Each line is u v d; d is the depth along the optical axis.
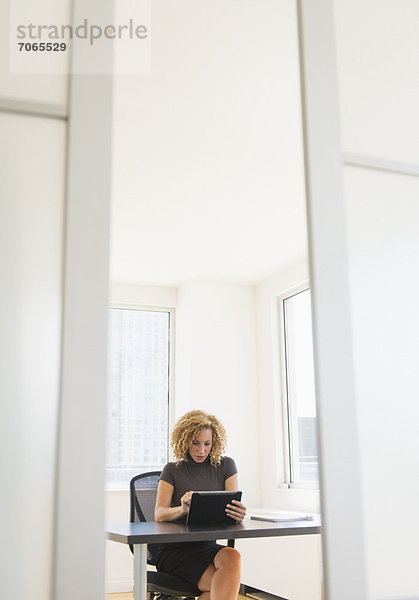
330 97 1.70
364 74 1.77
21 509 1.24
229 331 5.79
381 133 1.75
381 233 1.70
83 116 1.41
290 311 5.56
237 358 5.77
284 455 5.41
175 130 3.20
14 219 1.34
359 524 1.50
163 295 5.95
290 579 4.30
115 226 4.43
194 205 4.09
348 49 1.77
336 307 1.59
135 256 5.08
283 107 3.01
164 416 5.77
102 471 1.29
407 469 1.59
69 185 1.37
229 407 5.64
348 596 1.45
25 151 1.38
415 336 1.67
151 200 4.01
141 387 5.74
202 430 3.48
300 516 3.33
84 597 1.23
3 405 1.27
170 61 2.64
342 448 1.52
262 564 4.66
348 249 1.66
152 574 3.20
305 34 1.71
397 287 1.69
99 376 1.32
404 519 1.56
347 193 1.69
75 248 1.35
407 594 1.52
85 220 1.37
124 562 5.19
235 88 2.85
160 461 5.65
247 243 4.80
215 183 3.79
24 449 1.26
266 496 5.48
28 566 1.23
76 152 1.39
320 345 1.56
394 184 1.75
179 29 2.46
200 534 2.69
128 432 5.60
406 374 1.64
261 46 2.57
